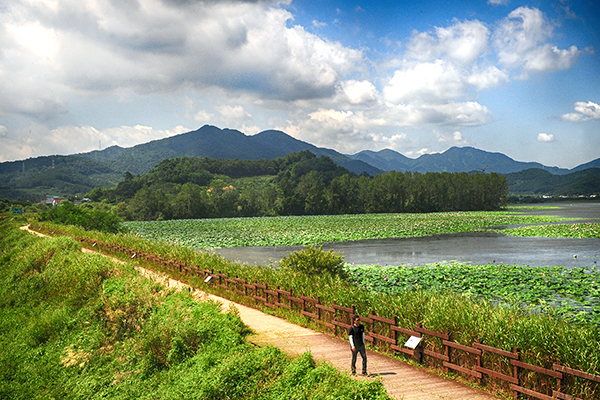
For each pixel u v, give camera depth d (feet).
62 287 63.46
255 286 49.39
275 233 172.96
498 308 31.09
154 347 37.99
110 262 62.75
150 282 49.75
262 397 26.22
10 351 47.96
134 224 256.93
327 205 417.69
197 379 30.22
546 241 133.69
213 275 59.11
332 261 55.16
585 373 21.21
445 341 27.58
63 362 43.75
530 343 24.59
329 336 36.24
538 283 62.64
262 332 37.68
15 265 88.33
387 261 97.91
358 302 36.78
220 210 379.76
